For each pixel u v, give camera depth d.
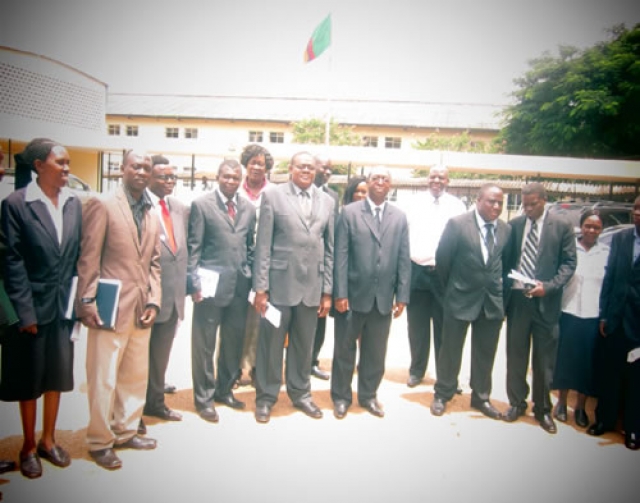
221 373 3.46
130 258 2.58
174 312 3.04
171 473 2.58
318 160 3.97
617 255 3.13
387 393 3.88
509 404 3.64
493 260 3.33
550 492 2.59
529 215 3.31
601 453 3.05
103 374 2.55
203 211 3.21
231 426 3.15
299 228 3.18
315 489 2.51
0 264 2.26
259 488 2.48
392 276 3.35
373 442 3.04
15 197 2.32
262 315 3.13
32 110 11.41
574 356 3.34
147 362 2.81
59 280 2.41
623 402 3.32
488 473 2.76
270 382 3.28
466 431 3.25
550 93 15.00
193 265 3.17
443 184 4.08
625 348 3.13
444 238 3.49
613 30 14.20
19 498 2.28
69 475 2.51
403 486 2.58
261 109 27.98
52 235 2.37
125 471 2.58
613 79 13.95
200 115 26.86
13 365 2.33
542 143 15.20
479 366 3.51
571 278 3.35
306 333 3.30
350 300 3.34
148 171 2.62
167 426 3.11
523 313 3.31
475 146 23.58
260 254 3.16
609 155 14.45
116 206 2.57
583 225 3.37
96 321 2.44
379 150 8.86
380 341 3.41
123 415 2.77
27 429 2.46
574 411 3.50
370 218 3.34
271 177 16.22
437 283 3.86
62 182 2.41
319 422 3.28
